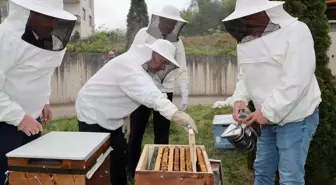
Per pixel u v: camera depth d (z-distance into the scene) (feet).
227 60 35.94
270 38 6.97
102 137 6.66
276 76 7.16
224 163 13.74
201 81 36.37
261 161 8.46
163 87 12.03
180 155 6.70
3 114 6.95
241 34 7.21
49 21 6.85
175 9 12.05
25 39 6.93
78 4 64.75
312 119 7.48
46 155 5.34
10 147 7.49
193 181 5.38
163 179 5.41
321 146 9.80
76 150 5.66
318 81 9.86
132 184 11.32
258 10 6.66
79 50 34.96
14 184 5.46
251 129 8.26
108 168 6.96
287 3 9.97
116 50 38.22
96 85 8.81
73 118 25.26
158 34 12.19
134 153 11.75
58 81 29.32
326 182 10.34
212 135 18.88
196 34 59.72
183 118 6.93
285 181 7.55
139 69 7.96
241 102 8.89
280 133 7.54
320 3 9.89
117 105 8.73
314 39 9.89
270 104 6.86
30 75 7.43
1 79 6.90
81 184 5.36
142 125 11.67
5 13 44.34
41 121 9.88
